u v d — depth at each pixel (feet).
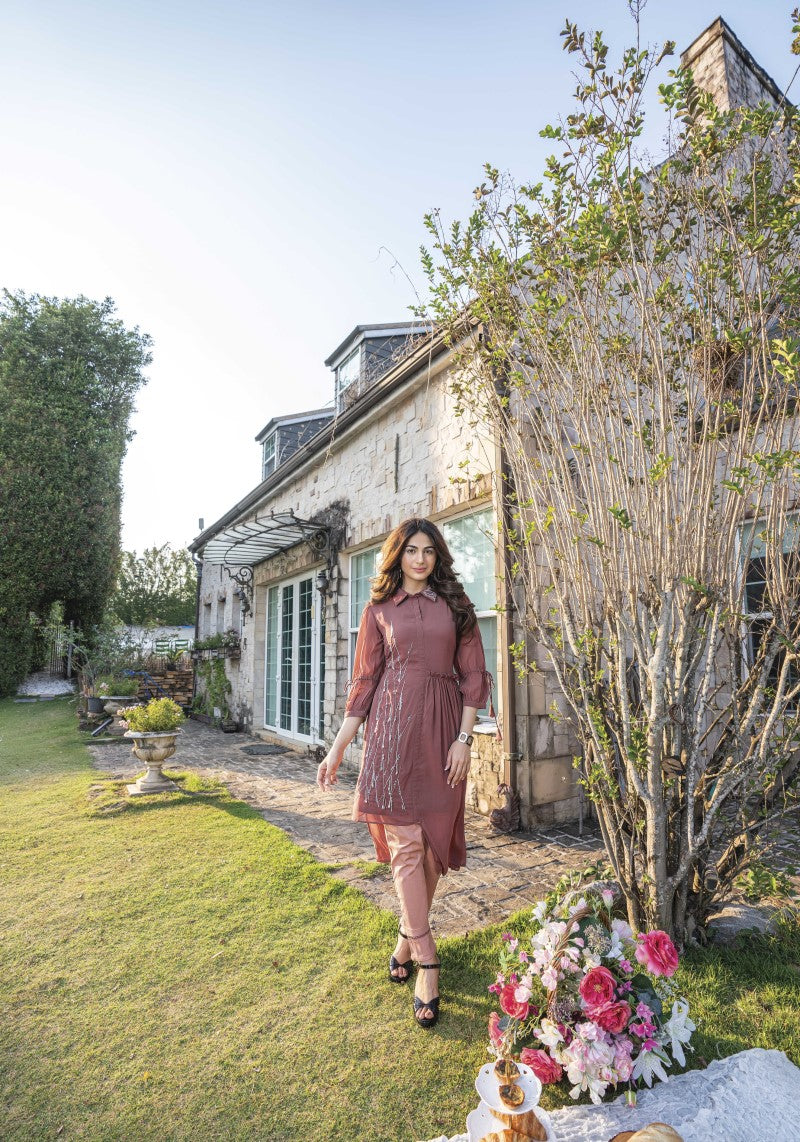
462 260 8.91
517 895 10.16
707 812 7.47
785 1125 4.60
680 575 7.22
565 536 8.30
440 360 17.65
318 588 26.66
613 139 6.81
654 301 7.19
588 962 5.40
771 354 6.99
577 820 14.96
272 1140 4.96
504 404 9.21
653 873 7.41
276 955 8.19
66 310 64.03
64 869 11.75
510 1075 4.58
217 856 12.38
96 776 21.17
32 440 58.49
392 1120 5.16
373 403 21.44
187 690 50.34
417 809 6.74
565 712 14.89
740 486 6.77
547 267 7.95
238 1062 5.98
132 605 84.07
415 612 7.30
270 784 20.12
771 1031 6.09
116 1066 5.96
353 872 11.34
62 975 7.77
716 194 7.14
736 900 9.26
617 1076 5.03
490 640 16.48
